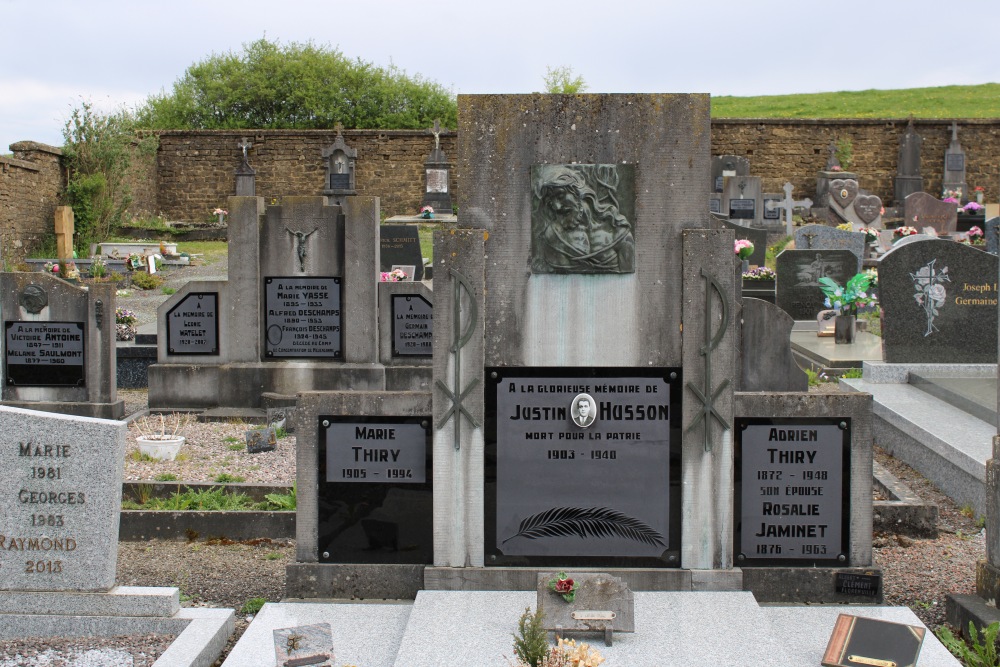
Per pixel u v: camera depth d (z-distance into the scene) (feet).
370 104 152.66
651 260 18.38
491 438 18.72
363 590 19.35
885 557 23.04
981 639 17.79
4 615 17.84
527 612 15.69
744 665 15.24
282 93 153.17
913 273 36.81
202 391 38.19
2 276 36.29
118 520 18.20
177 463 30.42
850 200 105.81
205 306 38.06
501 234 18.42
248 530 24.66
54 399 36.68
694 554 18.66
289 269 37.32
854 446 18.90
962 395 31.99
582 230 18.29
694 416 18.47
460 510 18.85
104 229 104.53
